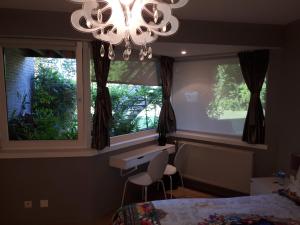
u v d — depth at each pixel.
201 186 3.82
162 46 3.04
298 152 2.74
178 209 1.99
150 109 3.93
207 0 2.19
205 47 3.08
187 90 4.03
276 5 2.31
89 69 2.82
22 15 2.49
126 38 1.41
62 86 2.83
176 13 2.58
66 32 2.59
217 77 3.67
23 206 2.72
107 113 2.89
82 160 2.80
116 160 2.97
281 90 3.01
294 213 1.93
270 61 3.08
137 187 3.55
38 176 2.72
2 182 2.66
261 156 3.22
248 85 3.22
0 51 2.62
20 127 2.77
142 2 1.18
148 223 1.76
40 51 2.75
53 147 2.81
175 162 3.29
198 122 3.94
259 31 2.93
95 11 1.29
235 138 3.53
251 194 2.90
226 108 3.61
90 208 2.87
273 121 3.10
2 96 2.67
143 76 3.67
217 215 1.88
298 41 2.72
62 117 2.85
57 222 2.80
